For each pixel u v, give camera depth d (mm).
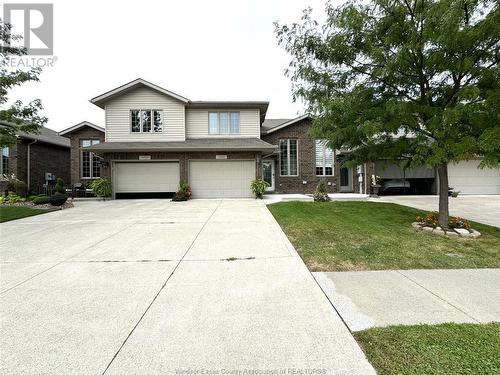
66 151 20500
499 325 2447
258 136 15492
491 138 4543
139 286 3383
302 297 3055
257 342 2240
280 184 16297
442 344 2174
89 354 2105
